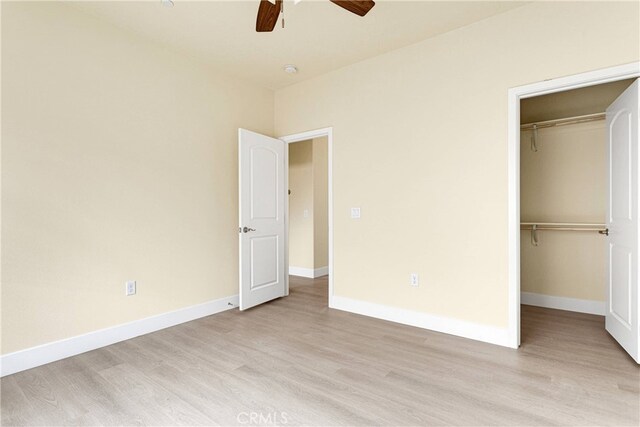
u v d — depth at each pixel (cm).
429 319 280
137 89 270
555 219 334
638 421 154
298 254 530
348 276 332
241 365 215
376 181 311
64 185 228
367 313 318
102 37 249
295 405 170
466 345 245
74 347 231
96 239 245
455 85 266
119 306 257
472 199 258
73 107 233
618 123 236
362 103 320
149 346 246
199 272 317
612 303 248
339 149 338
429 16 246
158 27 260
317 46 291
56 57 225
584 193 320
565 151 328
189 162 308
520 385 187
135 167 268
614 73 207
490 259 250
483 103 253
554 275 335
